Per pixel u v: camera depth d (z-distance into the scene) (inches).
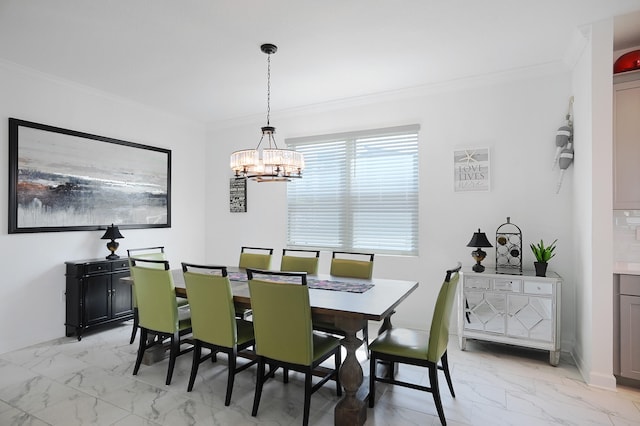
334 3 93.9
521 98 140.2
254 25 104.9
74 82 149.3
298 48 119.3
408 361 89.4
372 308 85.2
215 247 214.2
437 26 106.1
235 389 104.3
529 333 122.1
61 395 99.7
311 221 184.7
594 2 94.1
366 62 130.8
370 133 167.8
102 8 95.6
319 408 94.2
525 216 139.6
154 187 186.4
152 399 97.8
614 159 110.3
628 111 108.8
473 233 146.9
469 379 109.5
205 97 169.0
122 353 130.1
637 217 118.6
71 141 150.6
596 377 104.3
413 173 160.9
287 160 111.7
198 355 103.3
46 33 109.0
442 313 85.6
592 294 105.0
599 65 103.4
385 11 97.9
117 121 169.9
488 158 145.1
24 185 135.5
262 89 158.2
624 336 102.9
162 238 191.8
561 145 129.3
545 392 101.3
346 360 86.7
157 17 100.3
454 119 151.8
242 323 110.6
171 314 106.7
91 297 146.5
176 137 200.1
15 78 133.6
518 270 132.7
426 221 156.6
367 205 170.6
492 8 96.9
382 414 90.9
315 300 93.3
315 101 175.2
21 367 117.6
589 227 107.5
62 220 147.1
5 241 131.0
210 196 215.8
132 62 130.0
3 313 130.3
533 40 115.3
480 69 138.2
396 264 161.9
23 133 135.2
